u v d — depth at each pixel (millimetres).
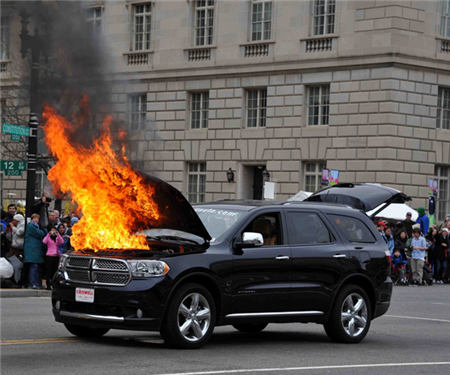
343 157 59375
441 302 34812
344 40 59281
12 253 34969
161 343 19031
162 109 67062
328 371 16047
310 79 60906
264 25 63219
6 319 23562
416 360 18125
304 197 48656
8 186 70750
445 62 59375
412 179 58531
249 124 64125
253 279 19000
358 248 21109
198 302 18250
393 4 57406
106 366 15664
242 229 19234
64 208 49312
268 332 22547
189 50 65750
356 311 20844
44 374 14719
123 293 17688
